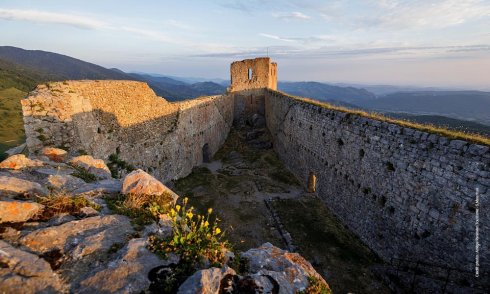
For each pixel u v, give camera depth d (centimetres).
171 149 2159
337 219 1617
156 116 1969
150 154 1906
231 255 535
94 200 627
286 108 2628
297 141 2306
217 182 2238
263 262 538
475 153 825
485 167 796
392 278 1049
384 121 1250
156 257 457
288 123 2553
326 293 497
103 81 1497
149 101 1880
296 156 2341
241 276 466
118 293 379
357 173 1420
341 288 1055
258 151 3109
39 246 438
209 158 2920
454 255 890
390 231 1178
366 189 1345
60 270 404
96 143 1390
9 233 452
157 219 580
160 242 490
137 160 1775
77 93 1278
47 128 1131
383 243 1223
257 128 3603
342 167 1566
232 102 3709
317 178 1916
